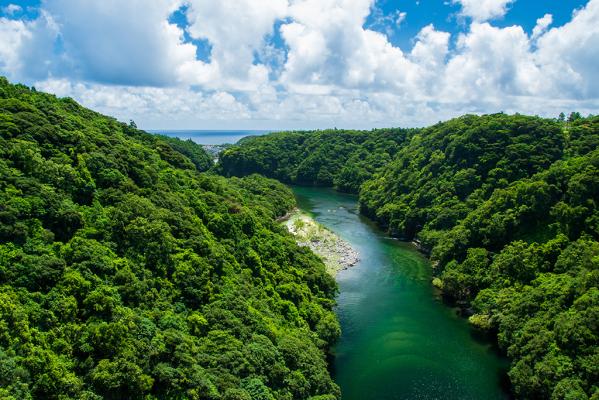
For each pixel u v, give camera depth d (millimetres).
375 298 90312
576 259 70688
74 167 59219
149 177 71812
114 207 57750
